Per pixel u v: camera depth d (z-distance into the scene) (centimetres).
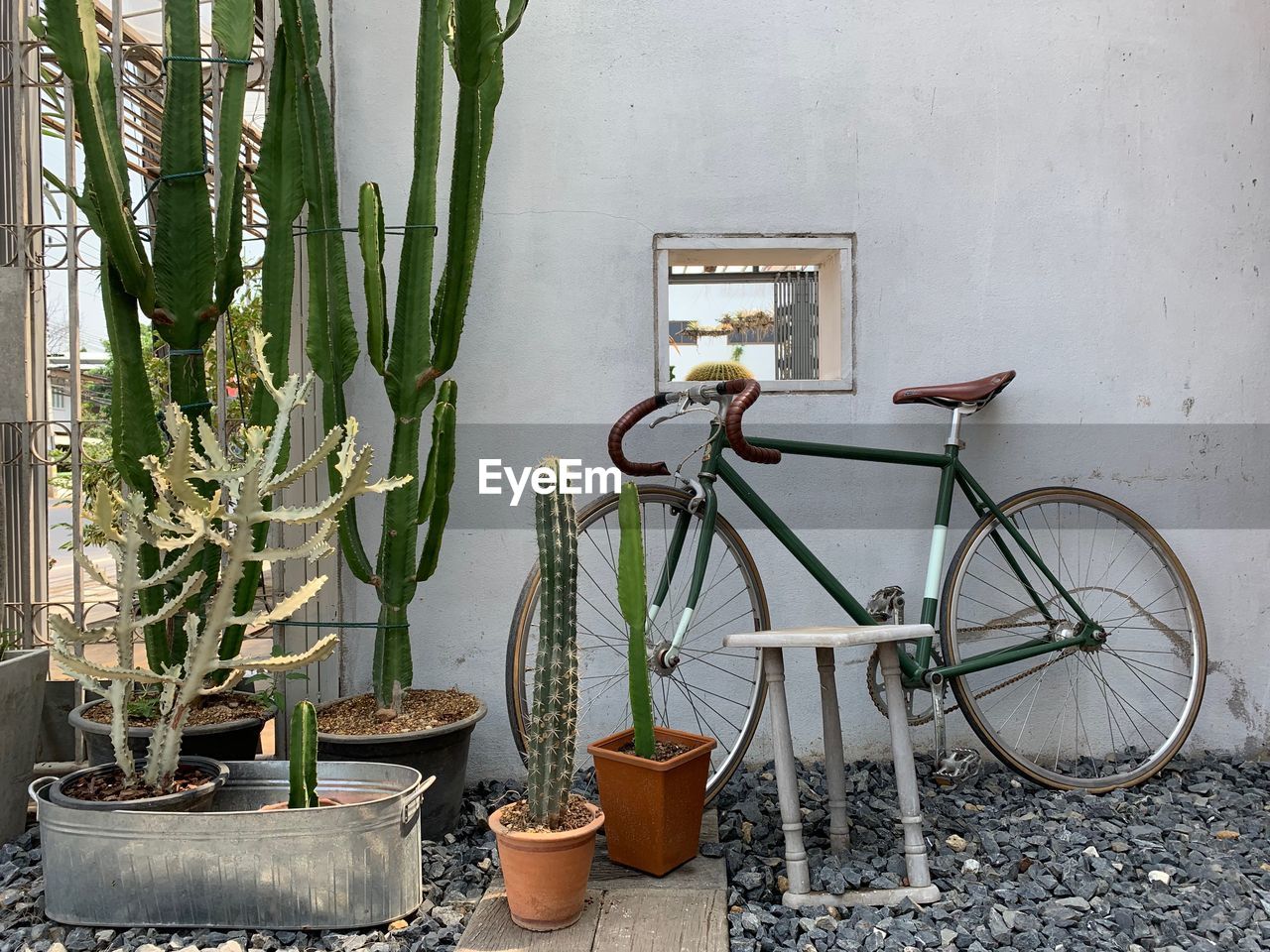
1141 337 237
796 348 404
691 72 227
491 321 225
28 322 207
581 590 228
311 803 156
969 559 223
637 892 161
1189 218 237
